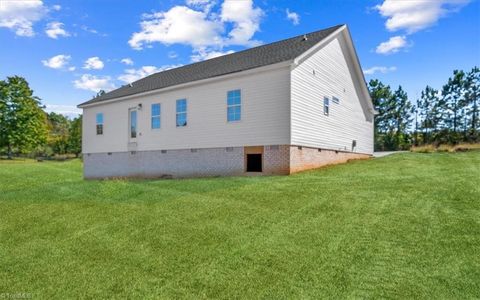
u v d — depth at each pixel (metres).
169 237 5.59
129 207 7.77
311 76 13.56
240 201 7.67
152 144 16.75
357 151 18.81
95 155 20.17
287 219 6.15
